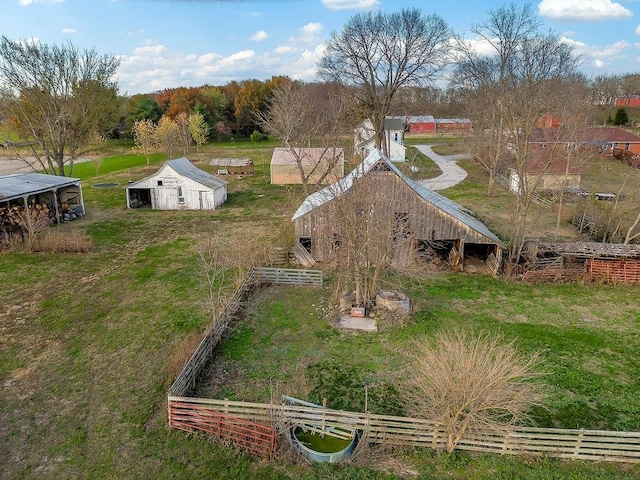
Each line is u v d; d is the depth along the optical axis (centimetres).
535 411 1316
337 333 1756
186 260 2566
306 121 5166
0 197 2752
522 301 2081
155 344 1647
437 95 9425
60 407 1303
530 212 3716
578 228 3253
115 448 1141
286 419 1162
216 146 8688
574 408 1333
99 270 2403
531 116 2777
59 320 1831
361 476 1052
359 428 1150
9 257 2572
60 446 1149
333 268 2430
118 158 7106
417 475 1059
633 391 1420
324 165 4319
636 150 6188
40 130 4209
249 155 7281
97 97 4191
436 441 1132
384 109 5294
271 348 1647
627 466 1100
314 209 2456
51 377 1448
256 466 1083
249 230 3203
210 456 1112
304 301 2039
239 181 5097
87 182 5009
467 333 1762
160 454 1120
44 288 2153
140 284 2214
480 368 1075
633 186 4509
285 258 2545
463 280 2333
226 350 1625
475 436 1127
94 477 1049
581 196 3966
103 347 1628
